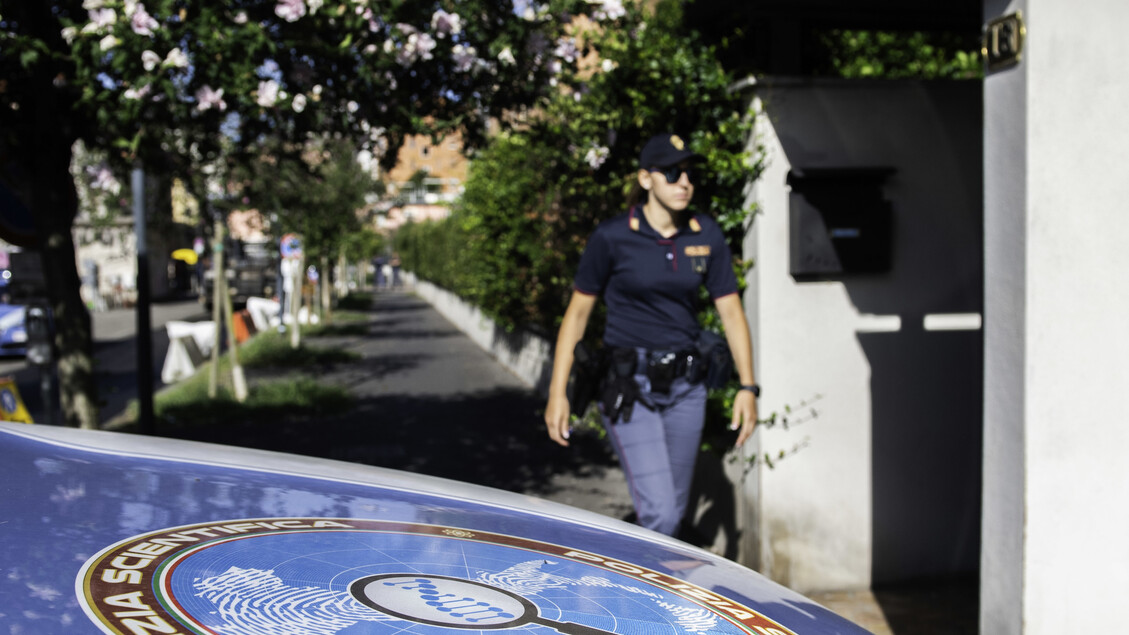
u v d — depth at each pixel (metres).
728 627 1.10
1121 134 2.75
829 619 1.27
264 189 7.96
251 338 24.64
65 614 0.79
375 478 1.62
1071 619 2.74
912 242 4.56
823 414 4.53
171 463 1.47
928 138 4.56
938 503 4.66
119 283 42.84
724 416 4.63
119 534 1.03
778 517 4.51
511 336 15.04
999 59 2.79
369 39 4.64
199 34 4.37
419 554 1.16
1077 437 2.73
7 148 5.84
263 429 9.74
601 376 3.35
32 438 1.52
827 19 4.61
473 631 0.92
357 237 25.42
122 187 7.71
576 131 5.40
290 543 1.11
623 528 1.60
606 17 4.92
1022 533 2.72
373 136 5.35
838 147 4.49
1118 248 2.74
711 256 3.39
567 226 7.28
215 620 0.84
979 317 4.64
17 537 0.96
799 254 4.40
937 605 4.36
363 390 12.80
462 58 4.78
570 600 1.08
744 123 4.50
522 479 7.11
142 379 7.55
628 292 3.33
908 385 4.60
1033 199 2.69
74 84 4.70
